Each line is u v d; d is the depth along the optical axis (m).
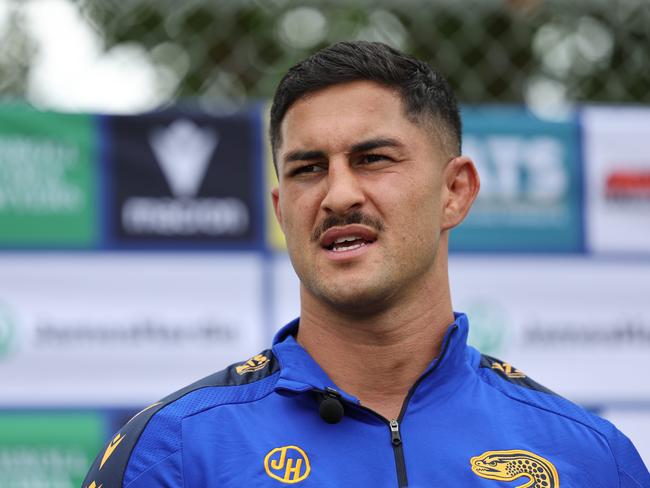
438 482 2.97
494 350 5.89
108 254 5.63
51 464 5.48
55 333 5.55
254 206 5.75
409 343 3.18
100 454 3.16
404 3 6.23
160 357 5.61
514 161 6.01
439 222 3.18
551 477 3.02
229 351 5.66
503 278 5.93
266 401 3.12
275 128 3.24
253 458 2.94
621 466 3.20
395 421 3.08
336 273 3.00
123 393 5.57
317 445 3.00
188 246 5.69
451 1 6.28
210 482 2.90
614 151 6.10
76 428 5.52
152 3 6.18
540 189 6.01
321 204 3.00
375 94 3.10
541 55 7.59
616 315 6.00
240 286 5.70
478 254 5.93
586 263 6.01
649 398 5.96
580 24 7.20
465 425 3.12
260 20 7.50
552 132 6.05
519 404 3.25
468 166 3.38
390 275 3.01
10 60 6.20
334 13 7.59
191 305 5.66
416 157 3.10
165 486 2.92
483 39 7.43
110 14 6.36
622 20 6.81
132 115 5.72
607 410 5.94
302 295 3.29
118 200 5.66
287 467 2.94
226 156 5.76
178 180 5.71
